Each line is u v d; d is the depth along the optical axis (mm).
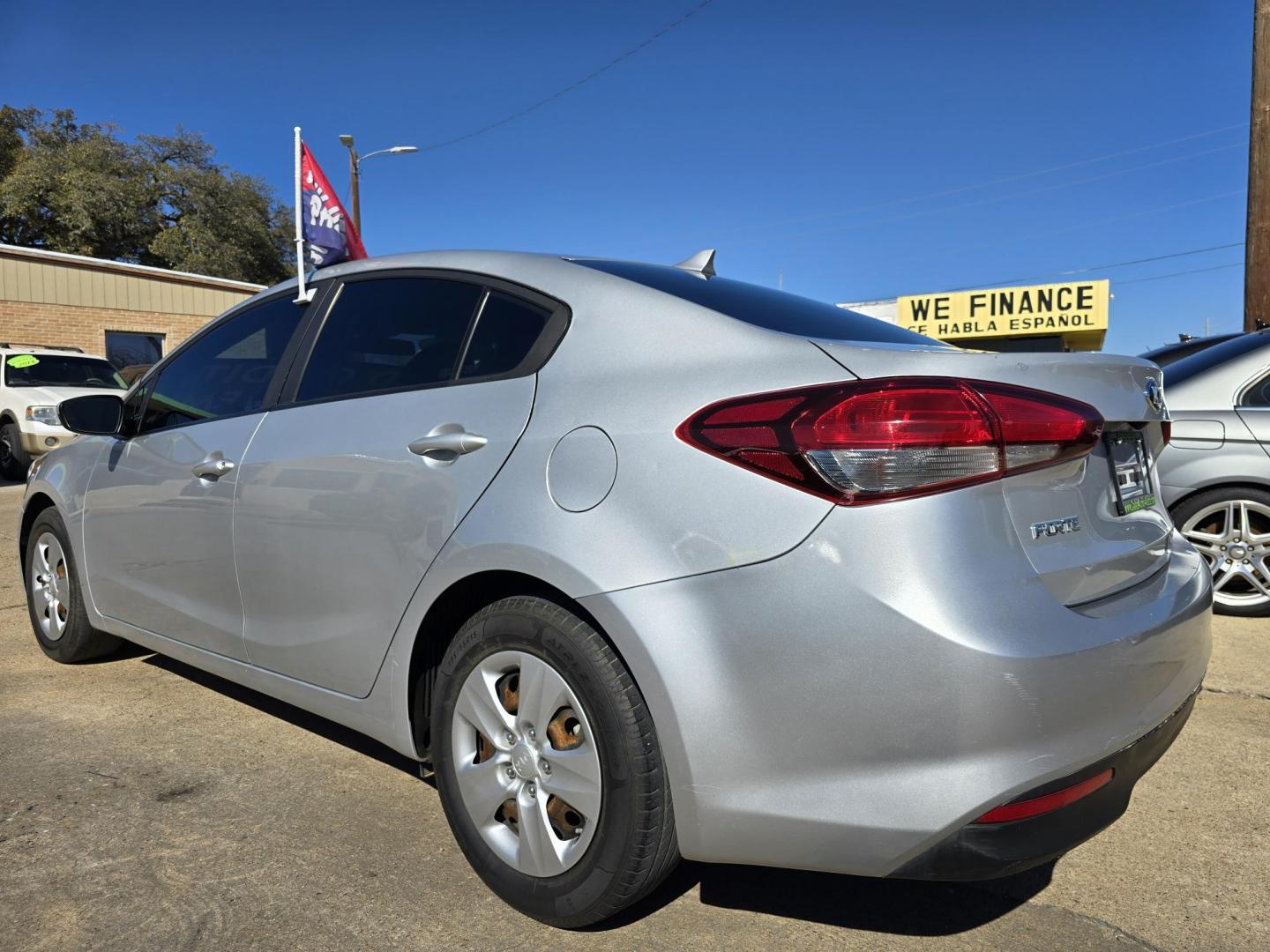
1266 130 7297
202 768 2885
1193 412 4492
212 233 32688
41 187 31094
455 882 2246
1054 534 1814
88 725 3221
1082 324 23531
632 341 2053
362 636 2369
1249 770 2877
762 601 1698
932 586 1612
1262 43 7281
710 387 1868
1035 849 1642
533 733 2018
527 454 2041
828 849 1693
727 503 1752
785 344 1884
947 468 1668
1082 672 1658
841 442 1676
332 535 2424
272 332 2975
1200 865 2344
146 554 3197
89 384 12031
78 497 3566
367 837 2465
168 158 34219
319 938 2018
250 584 2723
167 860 2330
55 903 2135
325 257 3420
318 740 3113
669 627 1765
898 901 2191
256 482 2670
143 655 4074
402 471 2268
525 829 2035
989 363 1808
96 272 18797
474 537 2059
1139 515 2180
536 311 2271
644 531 1818
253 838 2447
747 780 1732
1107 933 2057
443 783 2215
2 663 3930
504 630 2039
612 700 1846
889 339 2326
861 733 1644
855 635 1634
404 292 2621
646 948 1995
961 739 1594
